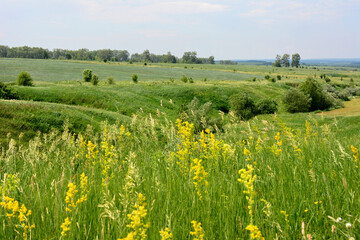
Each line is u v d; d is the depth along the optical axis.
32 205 3.49
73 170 5.22
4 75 104.19
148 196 3.48
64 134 7.42
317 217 2.99
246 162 4.89
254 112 60.50
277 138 5.56
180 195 3.58
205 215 3.02
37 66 149.25
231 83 109.12
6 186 3.94
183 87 81.19
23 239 2.72
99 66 180.00
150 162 5.25
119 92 65.44
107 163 5.11
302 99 68.12
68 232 2.76
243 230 2.78
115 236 2.69
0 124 27.14
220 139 6.02
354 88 114.19
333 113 64.44
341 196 3.37
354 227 2.63
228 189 3.70
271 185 3.86
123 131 6.45
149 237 2.69
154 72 163.38
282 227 2.85
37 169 5.64
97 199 3.48
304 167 4.40
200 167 3.54
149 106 61.88
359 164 4.28
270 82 121.06
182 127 5.14
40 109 33.16
